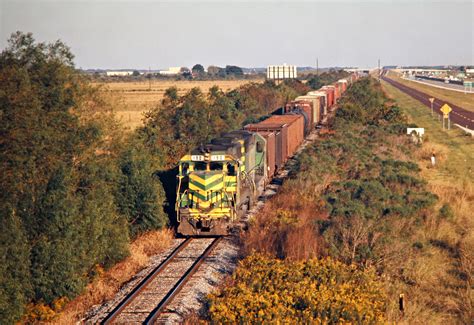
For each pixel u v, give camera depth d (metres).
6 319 66.94
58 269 75.44
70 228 78.50
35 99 83.06
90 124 97.44
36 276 74.69
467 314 70.94
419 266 86.00
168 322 66.69
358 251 88.00
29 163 79.88
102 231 86.25
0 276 67.69
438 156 197.75
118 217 96.00
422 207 116.88
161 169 123.81
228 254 94.62
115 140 107.81
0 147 78.38
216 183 100.81
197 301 74.00
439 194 134.00
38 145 81.44
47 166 84.62
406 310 69.50
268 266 77.88
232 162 101.62
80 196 85.88
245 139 114.81
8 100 78.94
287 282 71.31
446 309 73.00
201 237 105.88
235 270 81.38
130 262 90.44
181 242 102.88
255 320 61.12
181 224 101.50
